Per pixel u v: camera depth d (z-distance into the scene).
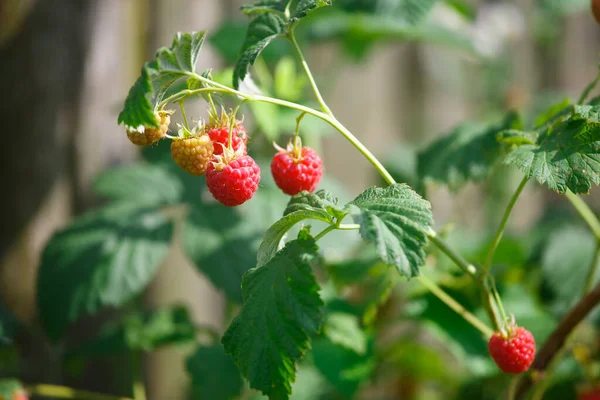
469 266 0.41
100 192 0.56
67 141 0.59
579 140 0.40
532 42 1.29
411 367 0.69
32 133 0.58
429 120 1.29
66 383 0.59
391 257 0.35
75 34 0.59
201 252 0.53
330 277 0.56
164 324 0.56
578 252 0.60
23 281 0.58
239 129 0.39
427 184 0.50
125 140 0.64
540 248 0.65
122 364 0.63
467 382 0.66
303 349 0.36
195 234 0.54
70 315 0.51
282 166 0.41
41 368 0.58
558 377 0.56
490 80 1.24
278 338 0.37
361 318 0.56
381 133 1.24
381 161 0.84
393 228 0.36
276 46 0.70
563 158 0.40
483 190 1.09
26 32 0.57
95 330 0.61
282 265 0.38
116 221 0.54
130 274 0.52
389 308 0.61
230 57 0.66
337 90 1.16
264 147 0.75
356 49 0.80
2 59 0.57
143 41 0.68
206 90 0.38
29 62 0.58
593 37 1.38
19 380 0.57
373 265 0.54
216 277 0.52
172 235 0.54
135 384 0.56
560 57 1.34
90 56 0.60
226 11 0.82
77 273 0.52
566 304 0.58
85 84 0.60
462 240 0.69
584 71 1.38
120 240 0.53
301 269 0.37
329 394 0.66
